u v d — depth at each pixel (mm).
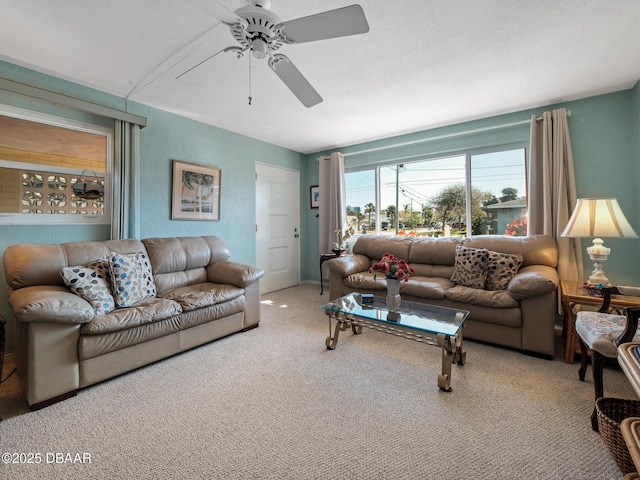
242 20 1312
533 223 2875
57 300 1632
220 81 2447
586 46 1955
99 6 1600
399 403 1625
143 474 1154
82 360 1729
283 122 3463
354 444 1315
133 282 2209
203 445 1312
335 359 2178
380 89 2582
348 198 4645
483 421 1468
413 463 1205
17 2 1558
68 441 1336
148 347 2020
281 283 4660
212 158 3602
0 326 1562
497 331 2344
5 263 1958
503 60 2123
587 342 1544
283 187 4672
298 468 1183
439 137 3596
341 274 3199
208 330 2402
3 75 2158
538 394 1704
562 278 2646
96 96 2617
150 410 1569
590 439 1339
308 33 1364
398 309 2223
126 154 2705
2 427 1426
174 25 1766
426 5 1575
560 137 2707
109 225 2727
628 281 2566
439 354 2262
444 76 2359
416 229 3957
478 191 3436
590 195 2699
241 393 1729
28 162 2326
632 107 2531
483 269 2637
